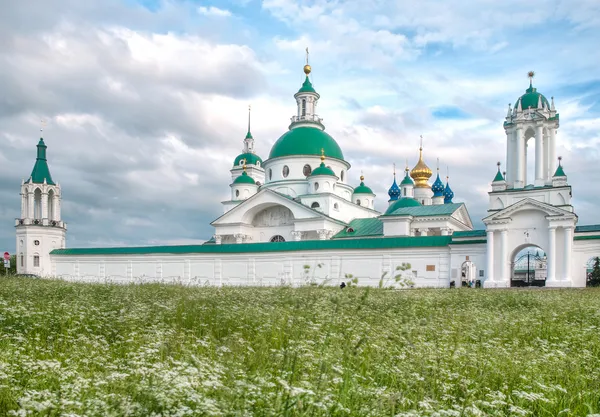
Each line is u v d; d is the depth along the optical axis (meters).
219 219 67.25
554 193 47.12
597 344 11.25
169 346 8.60
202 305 16.23
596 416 5.32
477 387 7.06
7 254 67.62
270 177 71.88
